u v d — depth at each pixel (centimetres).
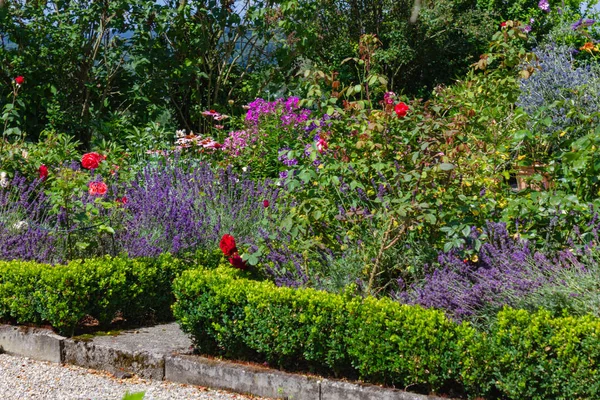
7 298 493
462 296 393
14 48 1033
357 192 487
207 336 431
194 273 445
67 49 1043
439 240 460
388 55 1678
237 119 1016
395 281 445
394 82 1850
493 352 338
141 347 438
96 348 445
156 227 580
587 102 688
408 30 1722
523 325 336
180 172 701
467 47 1805
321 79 562
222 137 965
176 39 1123
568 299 362
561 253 409
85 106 1059
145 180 661
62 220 564
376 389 362
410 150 496
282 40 1123
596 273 378
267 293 406
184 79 1085
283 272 475
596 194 465
